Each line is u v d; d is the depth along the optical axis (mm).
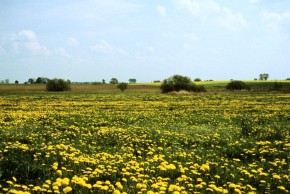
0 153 12336
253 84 133375
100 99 59906
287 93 79562
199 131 19922
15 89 116938
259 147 14836
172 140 16828
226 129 21125
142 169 10461
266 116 29766
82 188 8844
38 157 12023
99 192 8648
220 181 10141
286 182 9875
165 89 91312
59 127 21875
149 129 20359
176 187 8617
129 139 16922
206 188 9219
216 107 41062
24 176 9711
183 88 90688
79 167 10828
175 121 26969
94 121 25859
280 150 14141
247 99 57969
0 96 71188
